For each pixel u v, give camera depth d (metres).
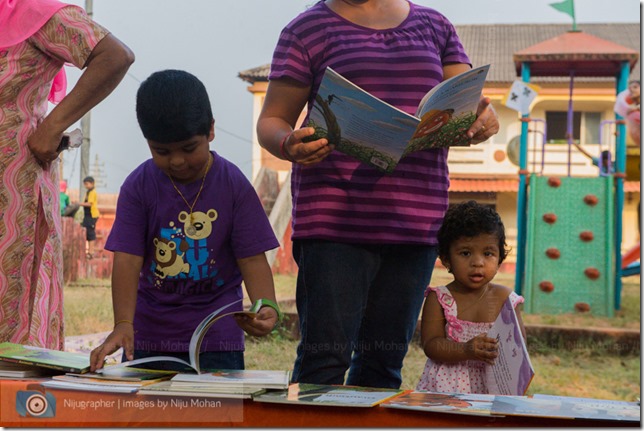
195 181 2.59
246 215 2.60
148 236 2.61
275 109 2.68
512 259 12.12
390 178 2.59
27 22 2.65
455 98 2.36
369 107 2.20
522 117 8.61
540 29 11.34
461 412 1.90
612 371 6.02
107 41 2.69
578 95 11.68
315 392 2.14
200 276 2.59
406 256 2.69
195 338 2.24
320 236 2.59
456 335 2.79
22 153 2.69
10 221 2.68
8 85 2.65
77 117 2.69
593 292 8.22
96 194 9.16
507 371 2.53
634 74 9.81
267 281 2.59
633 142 8.99
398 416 1.95
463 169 12.41
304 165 2.43
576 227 8.45
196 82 2.42
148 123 2.34
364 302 2.64
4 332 2.71
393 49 2.61
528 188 8.82
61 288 2.95
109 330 6.41
